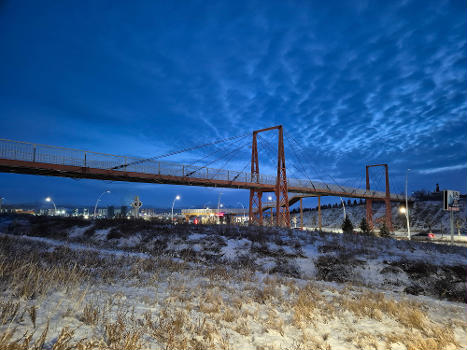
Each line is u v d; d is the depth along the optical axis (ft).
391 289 45.78
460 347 18.90
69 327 14.40
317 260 56.59
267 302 25.41
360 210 330.13
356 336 19.13
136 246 67.36
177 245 65.67
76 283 22.71
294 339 17.43
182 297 23.72
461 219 236.43
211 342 15.33
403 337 19.57
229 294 27.27
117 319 16.40
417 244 70.74
